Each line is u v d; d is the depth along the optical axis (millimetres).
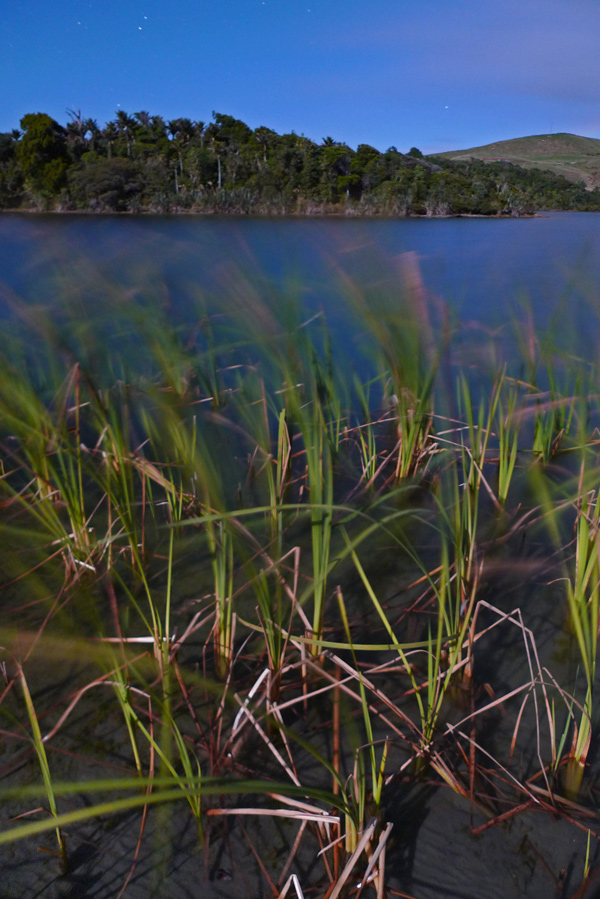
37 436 2203
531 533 2320
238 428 3102
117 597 1910
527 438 3191
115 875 1130
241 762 1353
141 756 1367
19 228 9094
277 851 1182
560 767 1367
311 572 2064
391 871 1145
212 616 1722
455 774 1343
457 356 3799
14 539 2230
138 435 3031
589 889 1104
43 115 56625
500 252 12133
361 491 2650
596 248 12961
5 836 742
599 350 3102
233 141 70938
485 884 1124
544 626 1818
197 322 3779
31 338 3256
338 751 1371
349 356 4434
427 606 1892
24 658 1644
